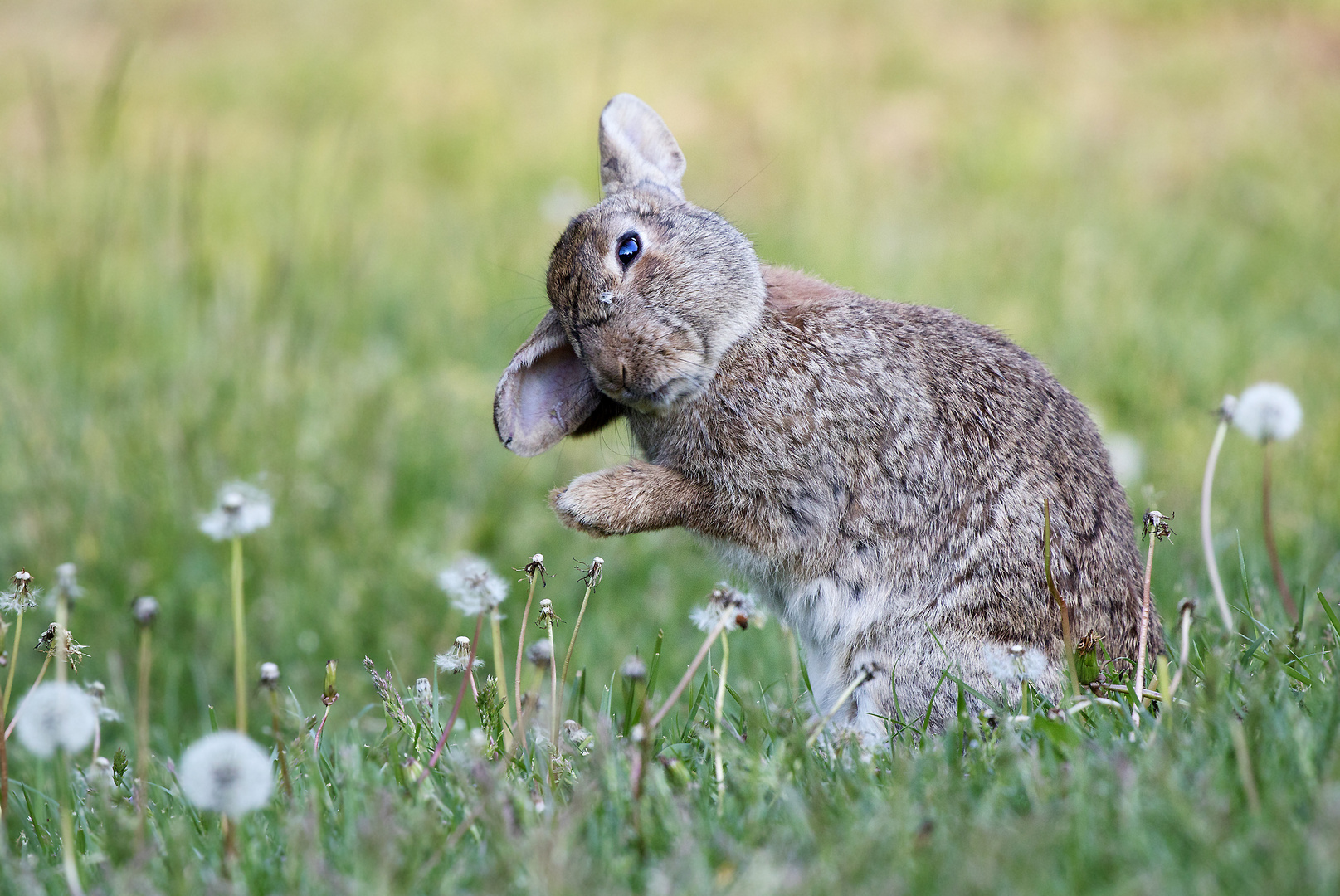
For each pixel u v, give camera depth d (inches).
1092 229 721.6
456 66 1034.7
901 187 810.2
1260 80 915.4
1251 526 401.7
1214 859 158.6
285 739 292.0
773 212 769.6
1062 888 158.2
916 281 660.1
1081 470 268.2
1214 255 686.5
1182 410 531.8
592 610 428.1
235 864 184.1
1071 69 958.4
